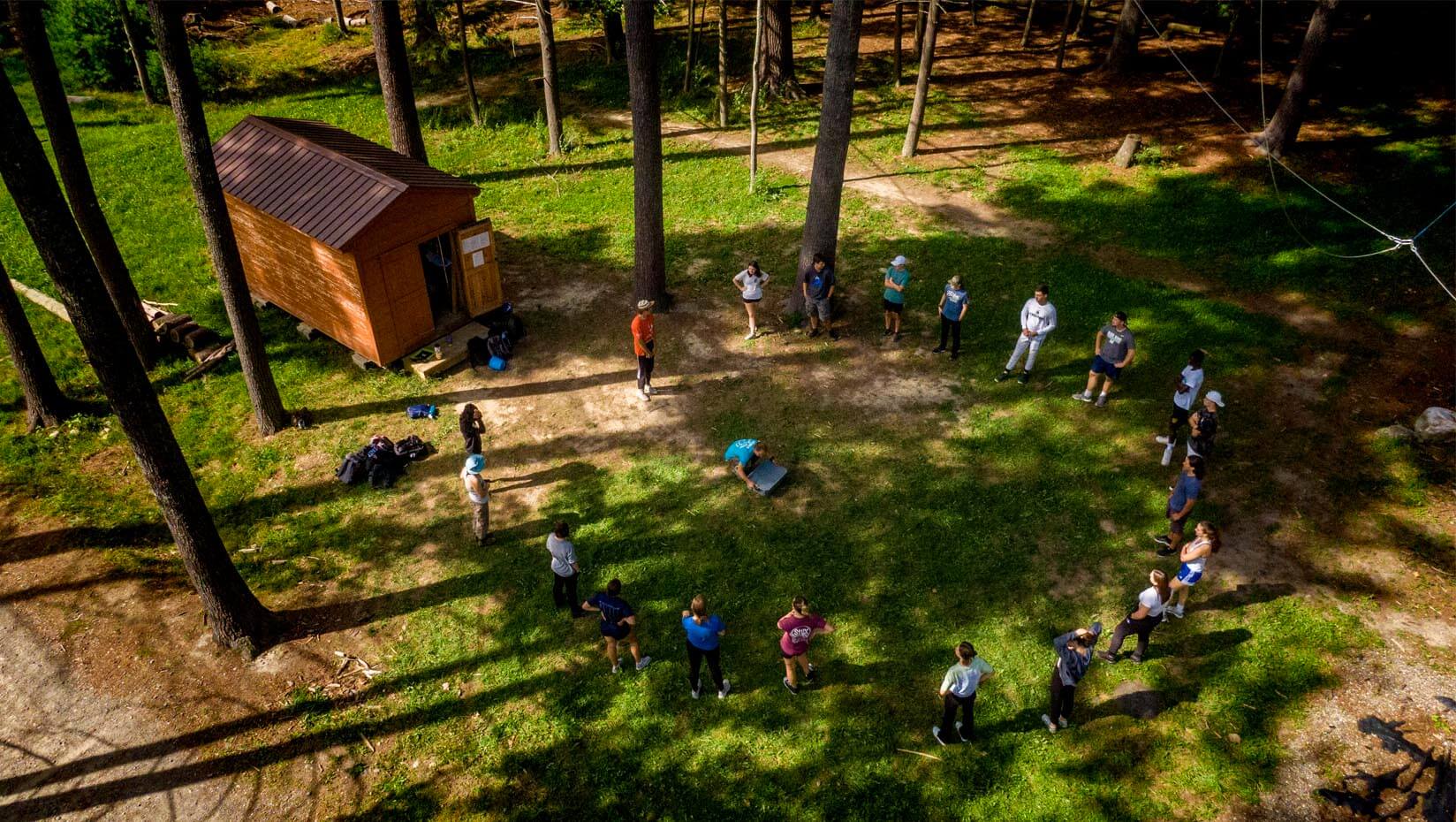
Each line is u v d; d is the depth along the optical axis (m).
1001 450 13.41
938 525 12.15
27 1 11.43
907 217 19.86
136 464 13.66
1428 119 22.17
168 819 9.05
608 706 10.09
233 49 32.41
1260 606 10.80
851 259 18.41
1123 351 13.31
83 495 12.98
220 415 14.58
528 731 9.85
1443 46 25.83
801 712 9.90
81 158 13.18
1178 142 22.31
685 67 28.17
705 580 11.52
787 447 13.64
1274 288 16.83
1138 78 26.58
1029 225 19.36
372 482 13.06
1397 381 14.29
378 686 10.38
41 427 14.23
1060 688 9.23
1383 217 18.59
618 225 20.17
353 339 15.30
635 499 12.81
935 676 10.20
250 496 12.99
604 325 16.75
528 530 12.37
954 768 9.27
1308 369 14.69
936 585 11.27
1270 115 23.36
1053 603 10.98
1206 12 29.55
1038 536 11.92
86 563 11.84
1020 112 24.86
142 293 17.52
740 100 26.17
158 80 27.70
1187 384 12.23
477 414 12.88
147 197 21.48
